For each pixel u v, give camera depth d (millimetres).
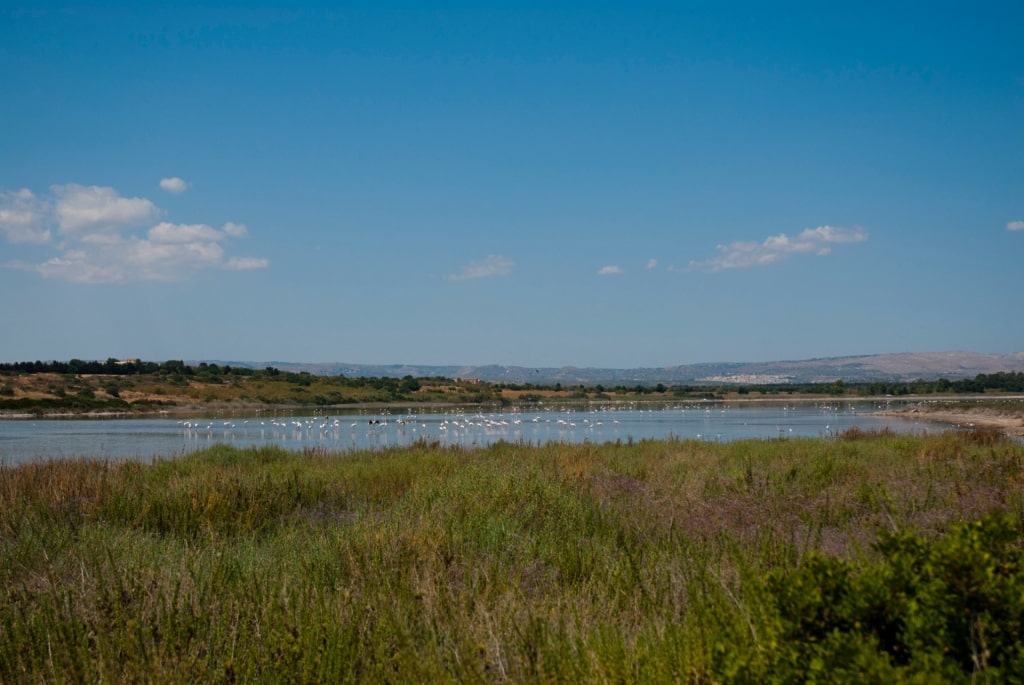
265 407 101500
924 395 149000
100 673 5918
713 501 13242
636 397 142125
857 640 4402
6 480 16328
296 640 6230
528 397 127875
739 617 5879
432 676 5742
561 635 6180
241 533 12180
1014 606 4699
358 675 6090
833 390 155875
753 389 166125
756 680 4621
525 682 5555
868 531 10164
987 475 15359
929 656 4422
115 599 7293
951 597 4777
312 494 15492
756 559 8477
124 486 15508
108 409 87312
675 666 5250
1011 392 146375
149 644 6441
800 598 5016
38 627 6754
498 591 7746
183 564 8414
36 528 11539
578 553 9133
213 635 6574
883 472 16484
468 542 10039
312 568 8359
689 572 7938
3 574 8664
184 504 13492
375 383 124375
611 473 17422
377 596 7273
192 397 99625
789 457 20297
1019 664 4391
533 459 19484
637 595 7480
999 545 5391
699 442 27672
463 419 71500
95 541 10305
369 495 15422
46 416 80500
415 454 23375
